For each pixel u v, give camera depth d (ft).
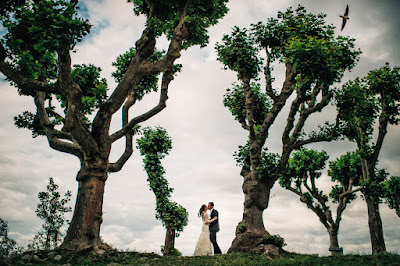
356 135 56.29
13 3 39.14
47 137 41.86
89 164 38.19
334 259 31.50
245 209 51.70
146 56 42.75
